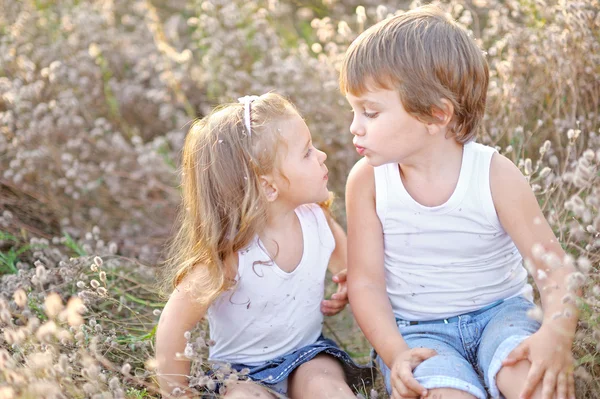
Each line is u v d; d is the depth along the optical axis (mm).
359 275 2312
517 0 3373
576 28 2861
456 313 2293
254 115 2201
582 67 2898
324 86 3467
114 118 4121
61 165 3672
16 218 3553
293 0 4574
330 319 3037
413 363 2088
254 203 2180
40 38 4172
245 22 4141
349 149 3541
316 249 2334
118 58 4359
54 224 3717
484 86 2145
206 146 2234
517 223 2146
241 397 2133
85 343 2295
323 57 3643
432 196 2195
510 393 2027
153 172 3662
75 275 2725
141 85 4188
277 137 2176
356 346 2844
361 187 2297
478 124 2178
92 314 2531
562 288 2047
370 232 2301
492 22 3283
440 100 2043
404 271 2311
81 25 4203
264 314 2287
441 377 1981
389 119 2072
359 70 2066
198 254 2250
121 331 2562
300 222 2322
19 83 3707
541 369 1964
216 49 3877
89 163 3797
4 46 3961
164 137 4012
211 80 3918
